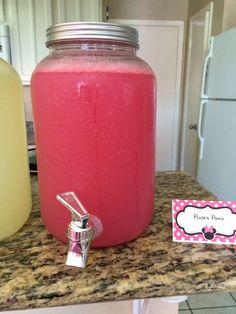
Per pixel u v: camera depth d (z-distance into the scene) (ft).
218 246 1.51
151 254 1.43
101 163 1.31
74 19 5.83
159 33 10.27
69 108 1.24
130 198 1.43
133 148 1.37
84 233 1.19
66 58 1.25
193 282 1.25
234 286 1.26
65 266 1.33
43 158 1.43
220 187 6.54
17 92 1.51
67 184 1.36
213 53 6.86
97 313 2.01
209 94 7.13
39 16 5.67
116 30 1.24
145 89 1.35
